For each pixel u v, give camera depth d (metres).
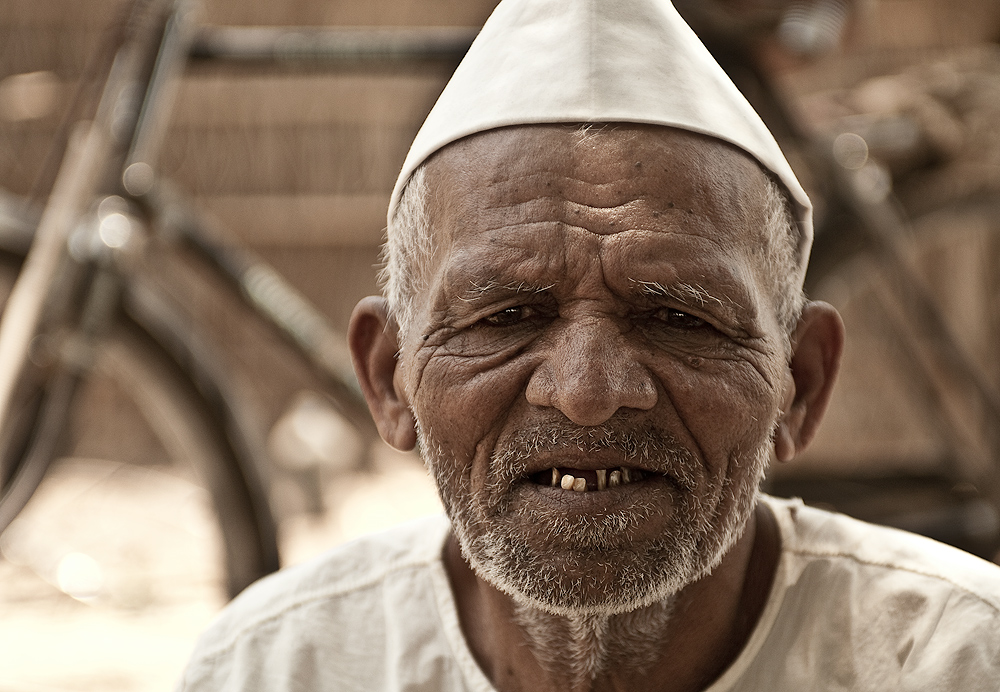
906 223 2.80
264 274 2.46
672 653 1.10
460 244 1.03
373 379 1.21
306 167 4.61
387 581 1.22
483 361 1.02
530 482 1.01
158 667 2.73
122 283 2.24
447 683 1.16
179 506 4.09
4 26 4.36
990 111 2.78
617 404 0.95
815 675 1.09
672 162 0.99
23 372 2.11
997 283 4.33
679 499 0.99
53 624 3.03
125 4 2.25
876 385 4.46
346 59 2.45
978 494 2.68
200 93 4.52
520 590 1.00
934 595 1.08
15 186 4.40
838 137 2.62
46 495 4.08
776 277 1.08
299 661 1.20
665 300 0.98
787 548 1.14
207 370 2.51
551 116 1.00
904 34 4.33
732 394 1.00
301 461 3.99
